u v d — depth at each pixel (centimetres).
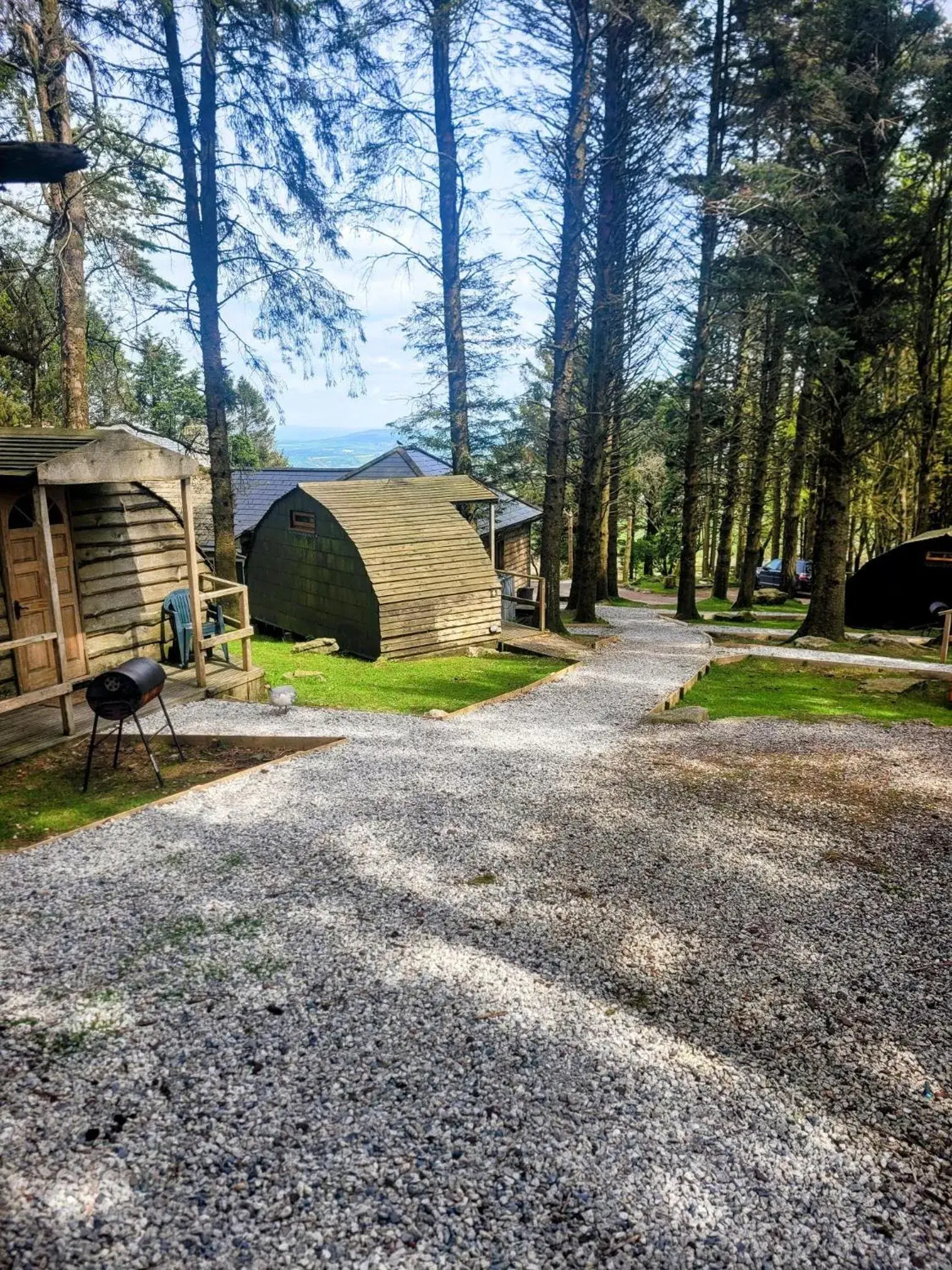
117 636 948
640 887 512
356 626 1388
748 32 1766
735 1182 285
